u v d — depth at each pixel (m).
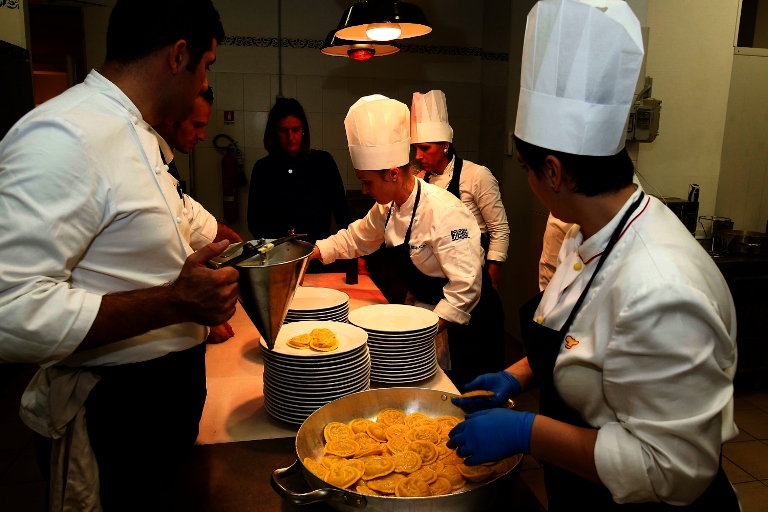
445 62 4.73
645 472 0.76
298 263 1.04
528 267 3.85
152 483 1.11
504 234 2.87
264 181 3.10
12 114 2.85
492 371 1.99
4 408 3.09
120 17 0.99
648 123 3.11
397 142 1.70
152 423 1.08
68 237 0.87
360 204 4.38
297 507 0.98
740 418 3.09
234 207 4.50
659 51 3.33
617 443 0.78
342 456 1.04
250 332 1.85
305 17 4.48
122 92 1.00
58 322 0.85
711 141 3.53
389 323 1.55
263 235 3.12
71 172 0.86
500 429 0.89
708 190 3.62
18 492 2.40
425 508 0.84
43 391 1.01
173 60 1.01
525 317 1.17
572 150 0.84
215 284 0.92
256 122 4.54
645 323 0.73
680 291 0.72
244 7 4.39
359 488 0.97
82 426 1.01
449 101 4.79
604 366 0.80
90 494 1.03
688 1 3.29
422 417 1.19
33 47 4.89
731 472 2.58
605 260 0.87
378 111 1.66
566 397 0.93
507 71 4.10
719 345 0.76
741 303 3.29
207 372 1.54
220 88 4.46
